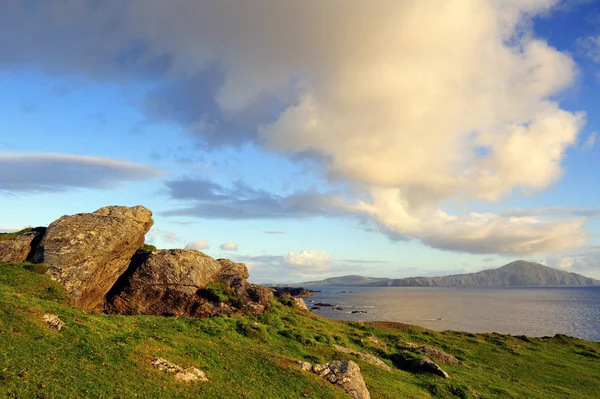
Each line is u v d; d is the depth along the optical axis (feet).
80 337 95.09
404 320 510.58
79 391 71.87
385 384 134.00
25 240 157.07
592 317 601.21
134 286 180.04
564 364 222.89
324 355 149.89
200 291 189.47
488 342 263.70
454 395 140.97
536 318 580.71
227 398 87.66
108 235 166.71
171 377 89.04
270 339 150.51
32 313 97.30
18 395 65.26
